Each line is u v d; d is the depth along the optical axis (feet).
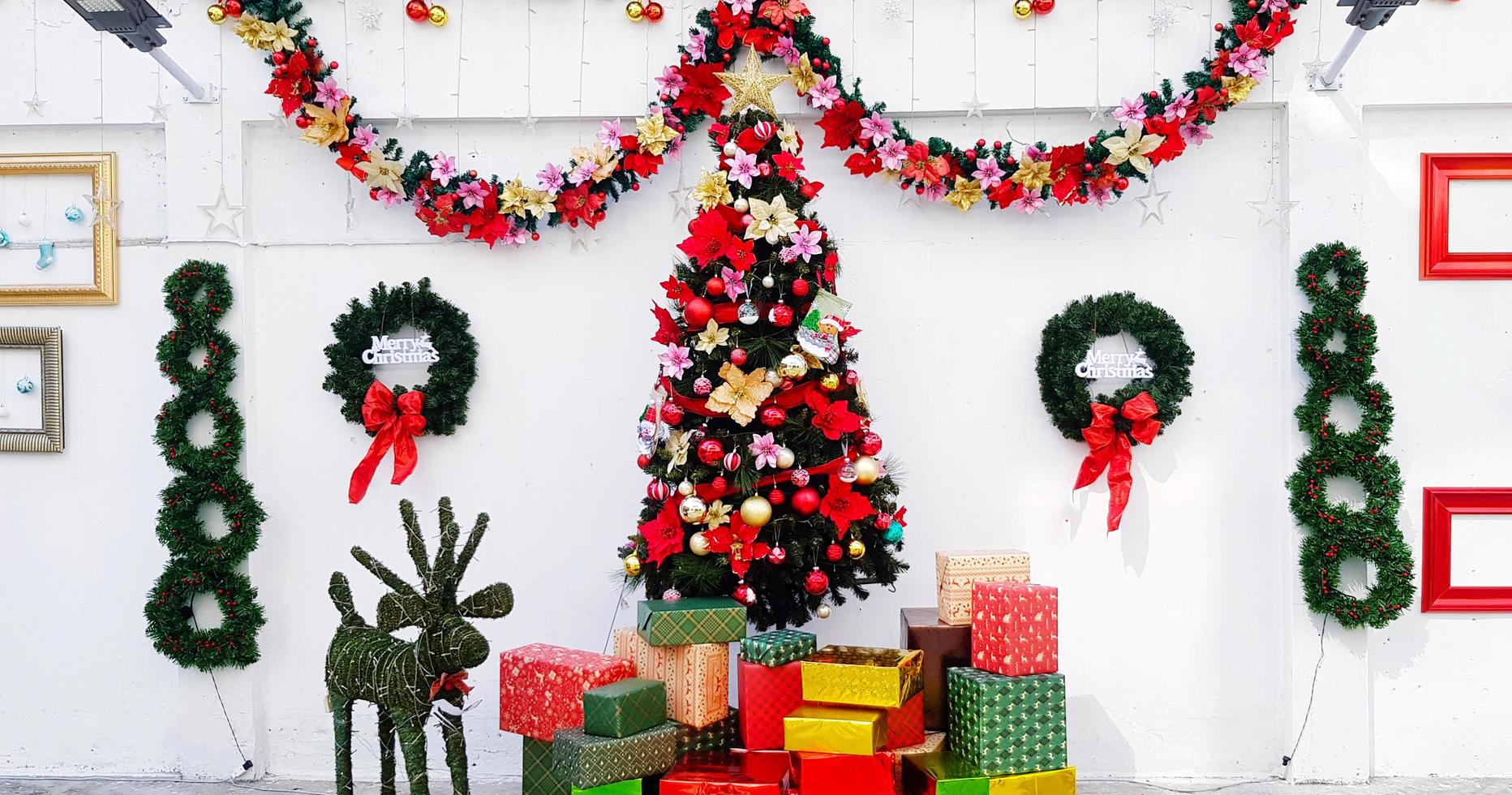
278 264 10.49
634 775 7.63
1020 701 7.89
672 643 8.13
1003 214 10.41
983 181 9.84
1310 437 9.97
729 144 8.90
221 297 10.14
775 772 7.80
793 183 9.09
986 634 8.28
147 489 10.51
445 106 10.30
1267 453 10.31
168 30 10.32
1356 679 10.00
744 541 8.66
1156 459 10.35
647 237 10.46
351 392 10.00
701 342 8.73
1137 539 10.34
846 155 10.41
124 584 10.51
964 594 8.67
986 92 10.21
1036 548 10.40
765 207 8.72
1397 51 10.01
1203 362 10.34
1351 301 9.81
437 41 10.32
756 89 9.12
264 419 10.46
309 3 10.26
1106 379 10.28
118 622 10.50
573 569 10.46
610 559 10.45
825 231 9.12
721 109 10.00
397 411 9.97
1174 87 10.09
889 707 7.91
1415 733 10.19
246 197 10.39
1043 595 8.06
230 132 10.32
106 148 10.63
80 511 10.51
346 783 8.02
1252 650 10.28
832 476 8.74
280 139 10.52
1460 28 10.00
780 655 8.26
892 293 10.45
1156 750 10.30
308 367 10.48
